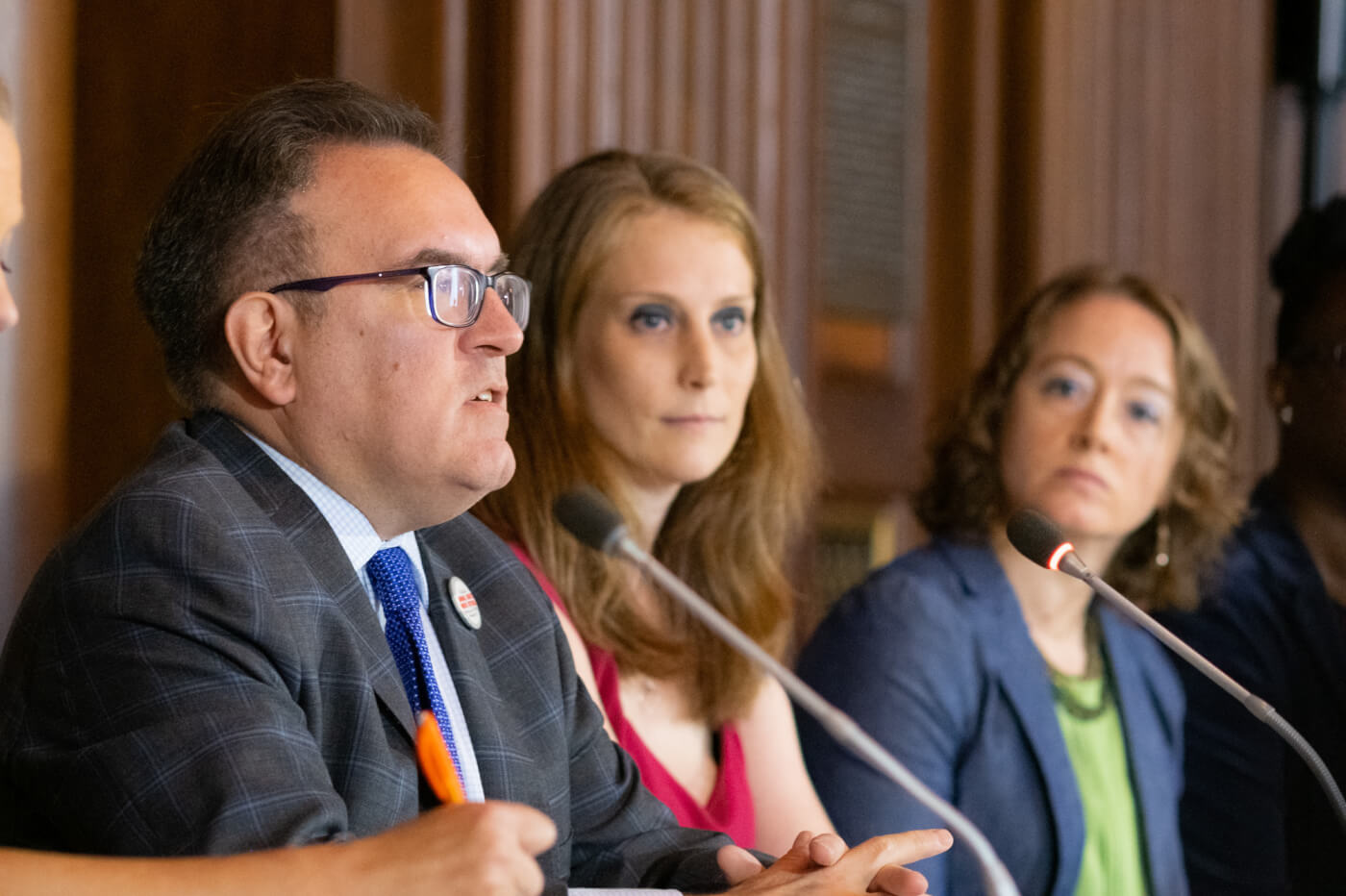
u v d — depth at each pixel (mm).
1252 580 8773
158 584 4402
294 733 4352
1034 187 12398
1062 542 5918
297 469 5039
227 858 3664
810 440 7684
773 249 10898
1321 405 9055
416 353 4953
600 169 7316
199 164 5121
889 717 7379
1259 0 13727
